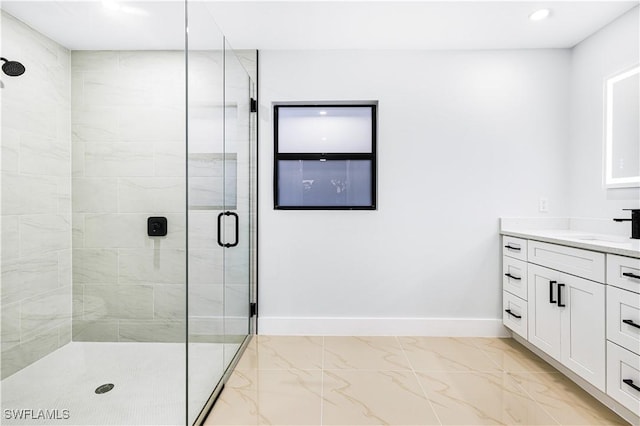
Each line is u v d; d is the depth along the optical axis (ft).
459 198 9.15
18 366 6.16
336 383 6.74
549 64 9.02
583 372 6.16
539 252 7.45
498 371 7.21
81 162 7.54
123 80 7.70
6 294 6.08
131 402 5.63
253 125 9.12
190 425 5.24
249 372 7.20
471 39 8.55
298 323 9.25
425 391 6.43
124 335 7.69
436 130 9.13
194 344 5.42
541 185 9.06
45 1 6.39
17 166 6.26
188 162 5.15
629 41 7.28
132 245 7.83
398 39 8.55
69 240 7.32
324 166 9.48
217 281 6.46
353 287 9.26
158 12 7.01
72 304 7.29
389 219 9.21
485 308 9.18
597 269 5.84
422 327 9.20
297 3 7.04
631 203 7.26
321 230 9.25
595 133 8.16
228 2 6.97
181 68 7.72
